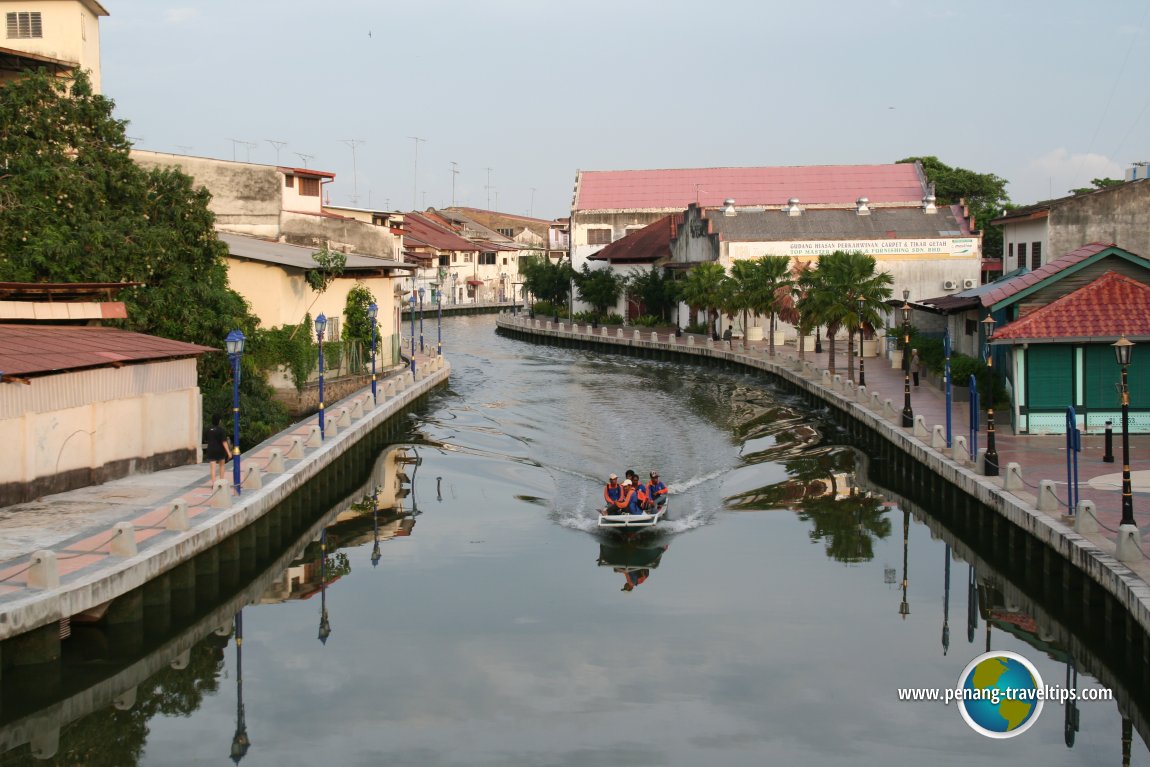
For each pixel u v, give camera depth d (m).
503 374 69.25
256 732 18.23
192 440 34.00
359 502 34.97
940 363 50.50
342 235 68.25
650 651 21.41
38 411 27.59
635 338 82.56
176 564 23.27
